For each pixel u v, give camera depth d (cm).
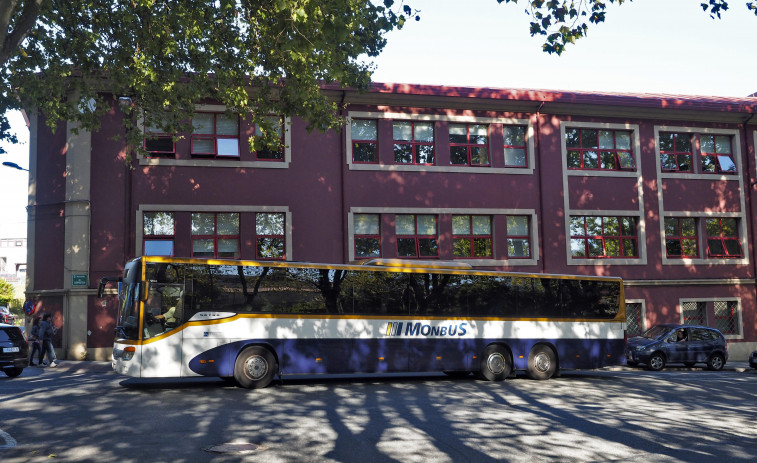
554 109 2667
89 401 1236
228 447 846
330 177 2434
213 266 1466
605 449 873
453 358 1648
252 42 1477
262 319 1482
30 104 1725
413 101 2512
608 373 2088
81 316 2189
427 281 1655
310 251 2383
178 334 1416
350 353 1547
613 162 2745
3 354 1666
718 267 2806
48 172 2295
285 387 1495
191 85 1681
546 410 1200
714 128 2866
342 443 882
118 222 2244
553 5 1262
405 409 1180
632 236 2733
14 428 963
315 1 1084
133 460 775
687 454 850
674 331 2344
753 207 2878
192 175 2308
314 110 1571
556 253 2608
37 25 1537
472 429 995
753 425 1086
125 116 2261
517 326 1727
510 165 2628
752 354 2380
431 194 2512
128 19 1454
